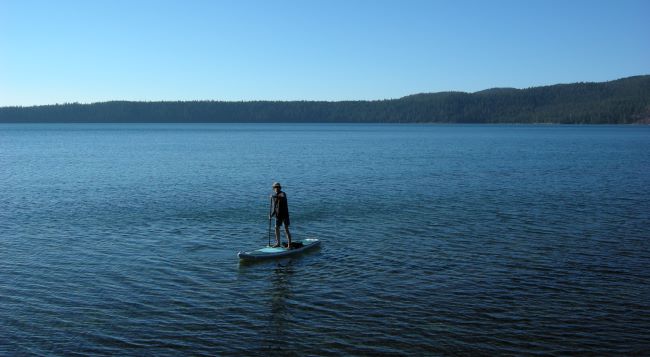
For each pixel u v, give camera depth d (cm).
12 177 5031
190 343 1369
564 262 2100
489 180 4841
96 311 1573
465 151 9344
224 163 6662
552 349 1346
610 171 5669
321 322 1502
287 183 4588
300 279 1891
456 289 1778
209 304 1639
